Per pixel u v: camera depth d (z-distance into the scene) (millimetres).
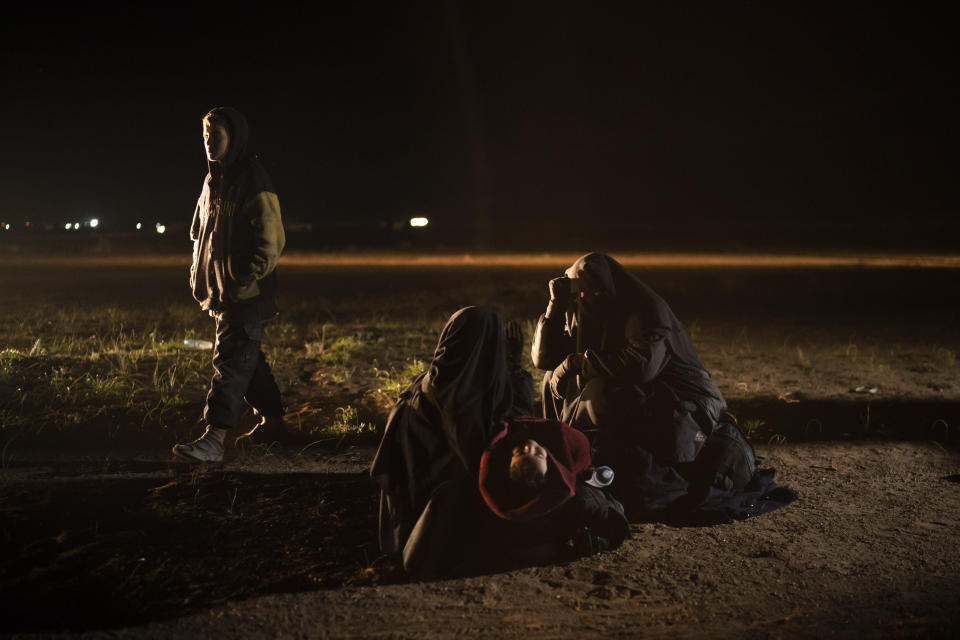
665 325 4488
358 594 3541
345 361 9055
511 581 3688
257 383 5641
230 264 5203
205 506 4488
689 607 3443
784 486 4973
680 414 4438
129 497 4598
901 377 8625
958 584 3666
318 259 32062
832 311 14844
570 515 3895
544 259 32750
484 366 3828
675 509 4418
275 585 3605
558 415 4957
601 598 3520
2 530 4059
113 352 9211
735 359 9633
